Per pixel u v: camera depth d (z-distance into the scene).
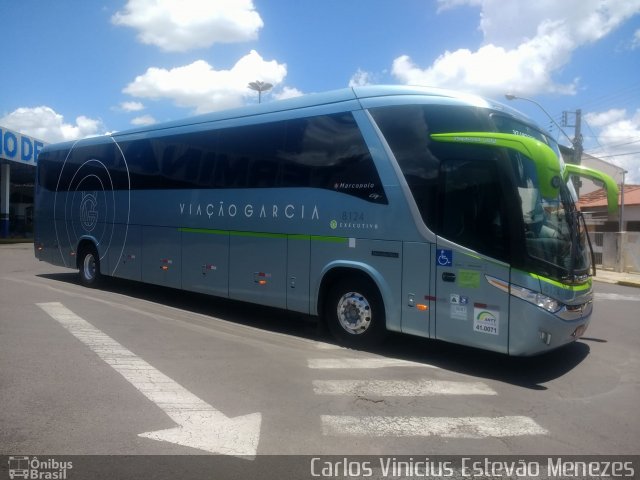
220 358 6.93
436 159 6.78
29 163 30.25
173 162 10.30
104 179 12.10
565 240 6.59
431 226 6.77
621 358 7.64
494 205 6.34
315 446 4.41
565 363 7.27
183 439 4.46
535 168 6.40
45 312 9.53
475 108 6.65
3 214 32.06
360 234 7.37
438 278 6.71
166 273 10.44
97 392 5.54
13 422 4.75
